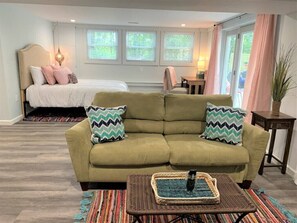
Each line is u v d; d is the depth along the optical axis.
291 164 2.86
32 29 5.52
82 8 4.74
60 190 2.43
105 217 2.04
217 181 1.86
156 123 2.88
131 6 2.94
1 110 4.51
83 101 5.00
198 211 1.50
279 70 2.76
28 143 3.66
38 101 4.94
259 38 3.63
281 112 3.02
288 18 2.94
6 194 2.34
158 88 7.70
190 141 2.60
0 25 4.18
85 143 2.32
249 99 3.60
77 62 7.39
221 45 6.13
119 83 5.84
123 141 2.52
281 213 2.14
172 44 7.54
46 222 1.97
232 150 2.38
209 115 2.73
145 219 2.02
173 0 2.57
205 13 4.84
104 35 7.32
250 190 2.50
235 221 1.92
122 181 2.41
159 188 1.71
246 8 2.79
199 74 6.81
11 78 4.57
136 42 7.45
